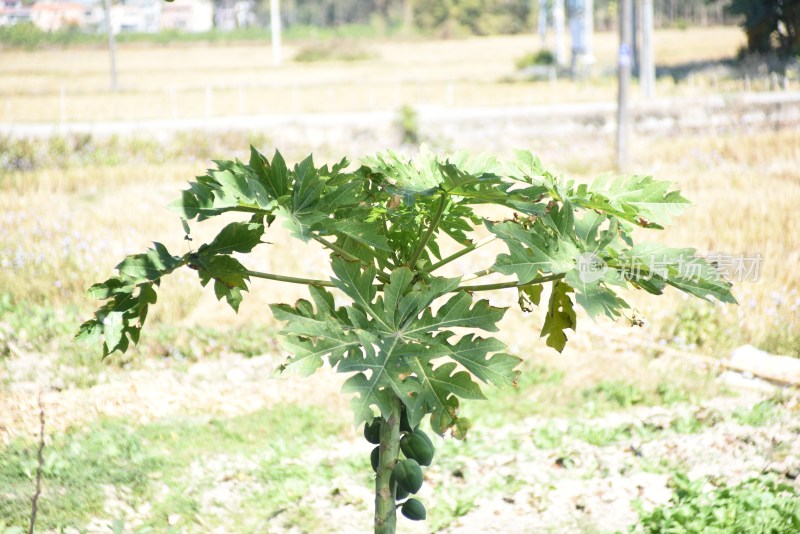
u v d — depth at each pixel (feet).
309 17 472.03
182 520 22.81
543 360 34.71
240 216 55.01
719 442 26.68
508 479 25.34
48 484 24.36
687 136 91.15
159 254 11.58
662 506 21.07
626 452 26.58
